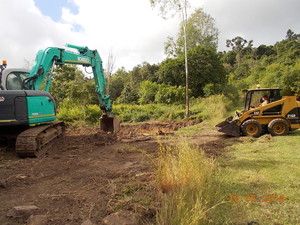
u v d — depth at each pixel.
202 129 11.23
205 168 3.90
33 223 2.70
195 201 3.05
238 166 4.97
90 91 20.33
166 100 21.03
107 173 4.79
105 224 2.67
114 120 10.21
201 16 32.72
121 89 35.81
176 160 4.20
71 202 3.45
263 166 4.91
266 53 65.12
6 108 6.11
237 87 28.91
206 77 24.69
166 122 15.35
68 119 15.24
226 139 8.35
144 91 23.72
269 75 22.25
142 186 3.93
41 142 6.61
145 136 9.81
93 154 6.60
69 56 8.70
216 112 15.21
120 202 3.33
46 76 7.96
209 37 32.66
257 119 8.63
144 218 2.96
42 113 6.82
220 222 2.89
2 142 7.45
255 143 7.26
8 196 3.71
